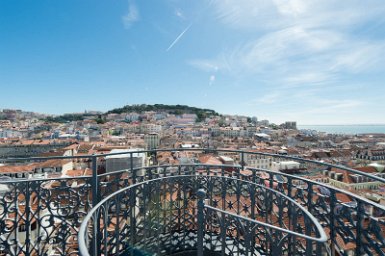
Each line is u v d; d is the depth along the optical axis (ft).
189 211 13.38
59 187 10.82
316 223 6.33
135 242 10.58
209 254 11.46
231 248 11.27
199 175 12.71
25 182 10.30
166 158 108.58
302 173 133.08
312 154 204.54
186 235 12.89
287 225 10.43
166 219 12.80
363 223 7.68
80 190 11.07
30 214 10.37
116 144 203.72
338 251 8.57
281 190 11.03
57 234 10.63
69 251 10.64
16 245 10.20
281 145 258.98
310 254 5.91
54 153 148.87
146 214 11.11
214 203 12.66
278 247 7.34
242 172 13.01
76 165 117.50
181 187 13.37
